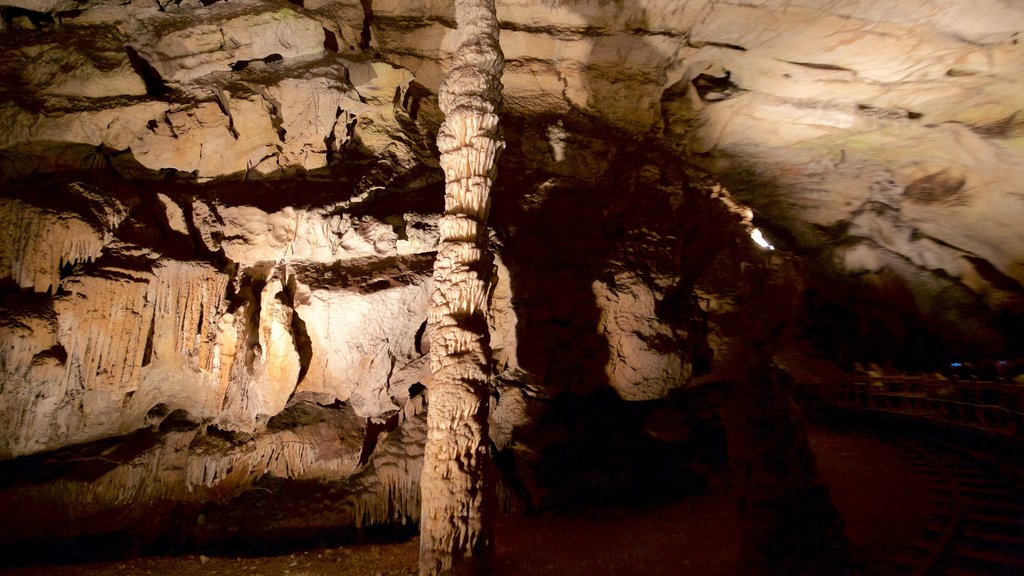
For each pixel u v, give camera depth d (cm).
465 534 400
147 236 601
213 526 561
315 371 630
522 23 838
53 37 652
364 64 732
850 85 908
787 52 848
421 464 629
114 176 654
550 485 646
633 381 733
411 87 846
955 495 607
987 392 903
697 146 1084
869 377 1152
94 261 566
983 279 1276
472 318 436
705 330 802
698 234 911
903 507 581
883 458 787
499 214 765
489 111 452
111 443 589
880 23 770
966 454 774
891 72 870
